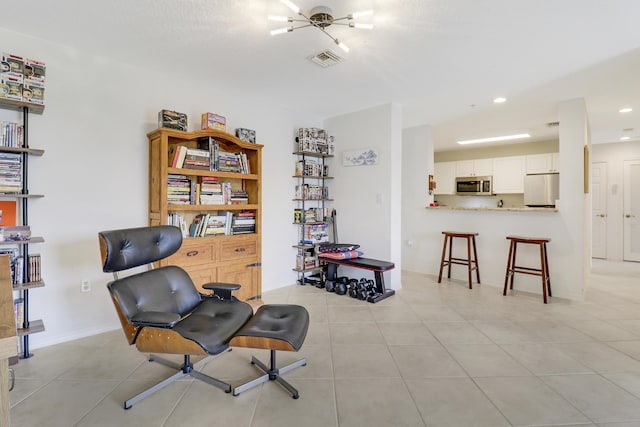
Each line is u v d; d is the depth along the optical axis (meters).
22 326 2.26
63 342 2.54
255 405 1.76
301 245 4.30
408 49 2.56
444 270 4.84
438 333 2.73
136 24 2.21
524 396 1.84
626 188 6.08
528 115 4.45
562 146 3.81
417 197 5.16
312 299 3.69
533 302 3.58
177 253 2.86
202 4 1.98
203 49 2.57
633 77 3.11
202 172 3.04
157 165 2.81
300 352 2.39
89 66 2.64
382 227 4.04
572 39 2.39
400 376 2.06
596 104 3.90
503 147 6.51
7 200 2.26
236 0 1.94
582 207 3.67
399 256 4.09
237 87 3.42
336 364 2.21
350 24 2.04
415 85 3.35
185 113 3.23
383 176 4.02
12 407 1.74
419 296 3.80
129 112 2.86
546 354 2.35
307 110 4.27
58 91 2.49
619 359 2.27
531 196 5.89
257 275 3.48
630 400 1.79
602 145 6.28
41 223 2.43
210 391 1.90
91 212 2.66
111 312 2.79
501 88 3.43
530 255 4.01
